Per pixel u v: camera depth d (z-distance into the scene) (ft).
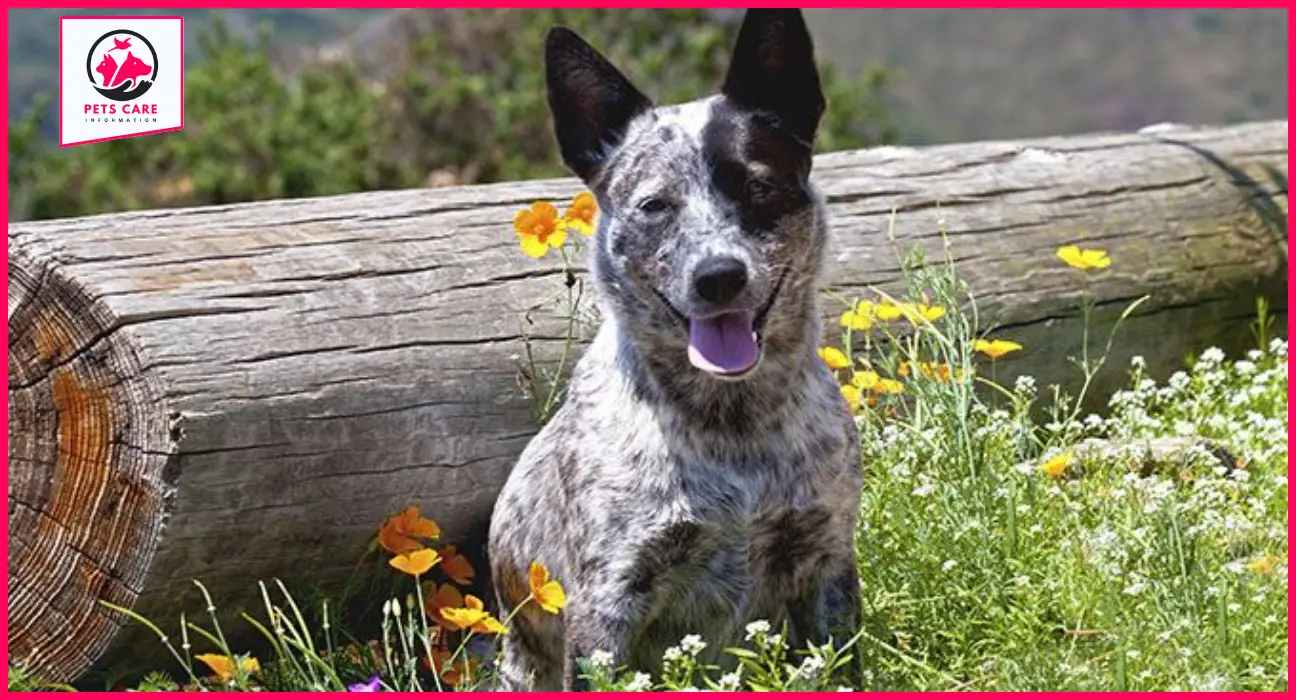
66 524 21.76
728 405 19.74
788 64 20.30
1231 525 22.52
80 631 21.89
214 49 59.31
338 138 55.06
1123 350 29.17
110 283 21.24
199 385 20.86
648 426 19.92
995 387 25.48
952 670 20.52
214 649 22.29
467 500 22.70
